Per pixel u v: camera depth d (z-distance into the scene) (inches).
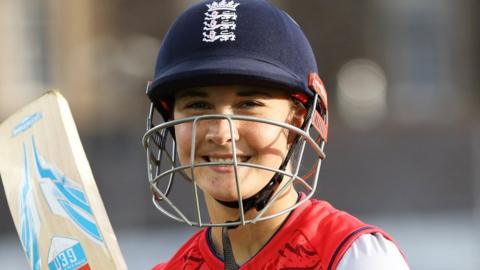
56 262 366.3
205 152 326.3
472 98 2427.4
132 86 2164.1
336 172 1428.4
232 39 326.3
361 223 328.2
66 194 366.6
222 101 323.3
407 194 1422.2
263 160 325.4
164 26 2245.3
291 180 327.6
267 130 323.6
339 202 1424.7
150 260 1118.4
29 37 2214.6
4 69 2201.0
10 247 1298.0
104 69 2177.7
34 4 2219.5
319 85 338.3
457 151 1418.6
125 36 2228.1
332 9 2346.2
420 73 2445.9
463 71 2463.1
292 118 336.2
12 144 394.9
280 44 329.7
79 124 2102.6
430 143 1425.9
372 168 1429.6
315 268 322.7
